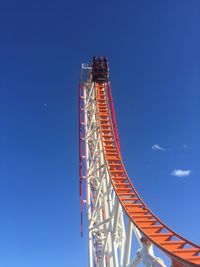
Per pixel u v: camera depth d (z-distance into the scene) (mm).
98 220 37375
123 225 33625
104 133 41500
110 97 46469
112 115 44469
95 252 36406
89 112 48781
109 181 34562
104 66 48875
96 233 37000
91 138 45125
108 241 33188
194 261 17859
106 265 33375
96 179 39969
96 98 46281
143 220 26062
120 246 32781
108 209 33844
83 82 52156
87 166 43312
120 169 35594
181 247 21188
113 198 35219
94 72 48562
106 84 48656
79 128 47219
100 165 40188
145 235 23188
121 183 33000
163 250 20484
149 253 22594
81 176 43000
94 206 39031
